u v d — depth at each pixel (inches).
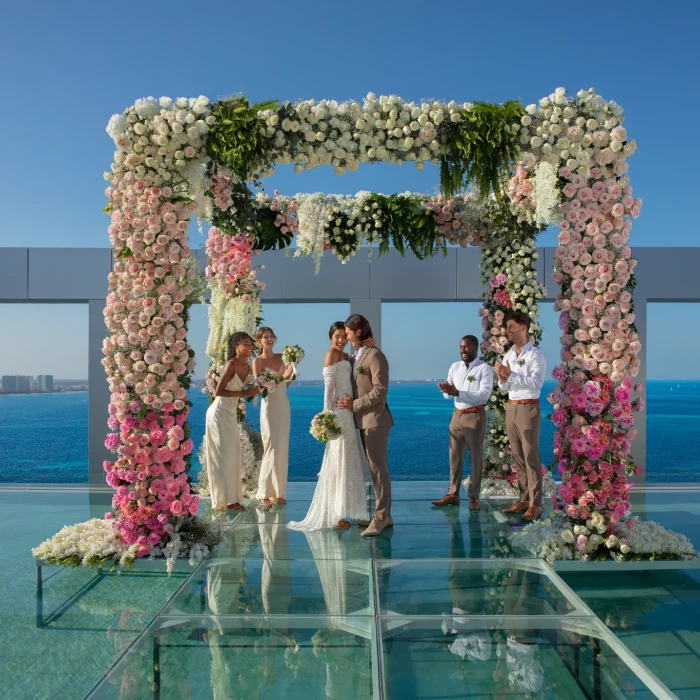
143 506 156.8
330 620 119.6
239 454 227.1
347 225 239.3
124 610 130.0
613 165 161.0
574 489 160.7
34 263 325.7
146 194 156.9
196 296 170.9
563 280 167.0
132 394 159.8
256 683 96.4
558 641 110.9
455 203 243.4
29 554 175.5
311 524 195.0
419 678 97.7
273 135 156.6
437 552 165.5
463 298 332.5
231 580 142.2
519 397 201.6
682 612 128.6
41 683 98.6
